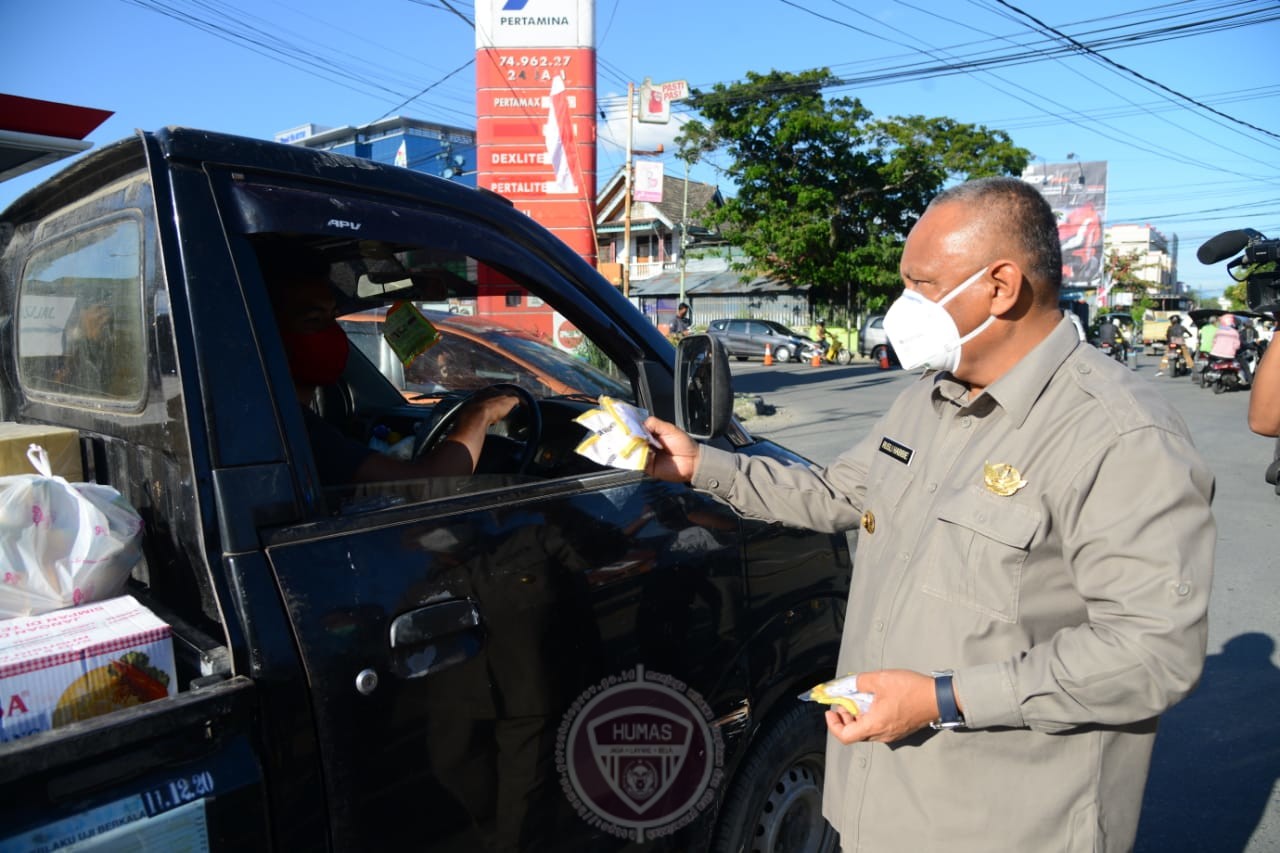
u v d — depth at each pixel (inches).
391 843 56.2
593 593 68.9
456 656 59.9
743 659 81.8
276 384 57.3
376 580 56.8
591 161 438.3
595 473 74.0
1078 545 52.0
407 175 67.2
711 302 1369.3
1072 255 1765.5
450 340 115.3
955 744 56.1
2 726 45.9
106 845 44.6
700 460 72.2
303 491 56.8
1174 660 48.5
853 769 62.1
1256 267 89.7
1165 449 50.7
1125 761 55.8
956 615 55.3
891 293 1166.3
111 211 63.8
